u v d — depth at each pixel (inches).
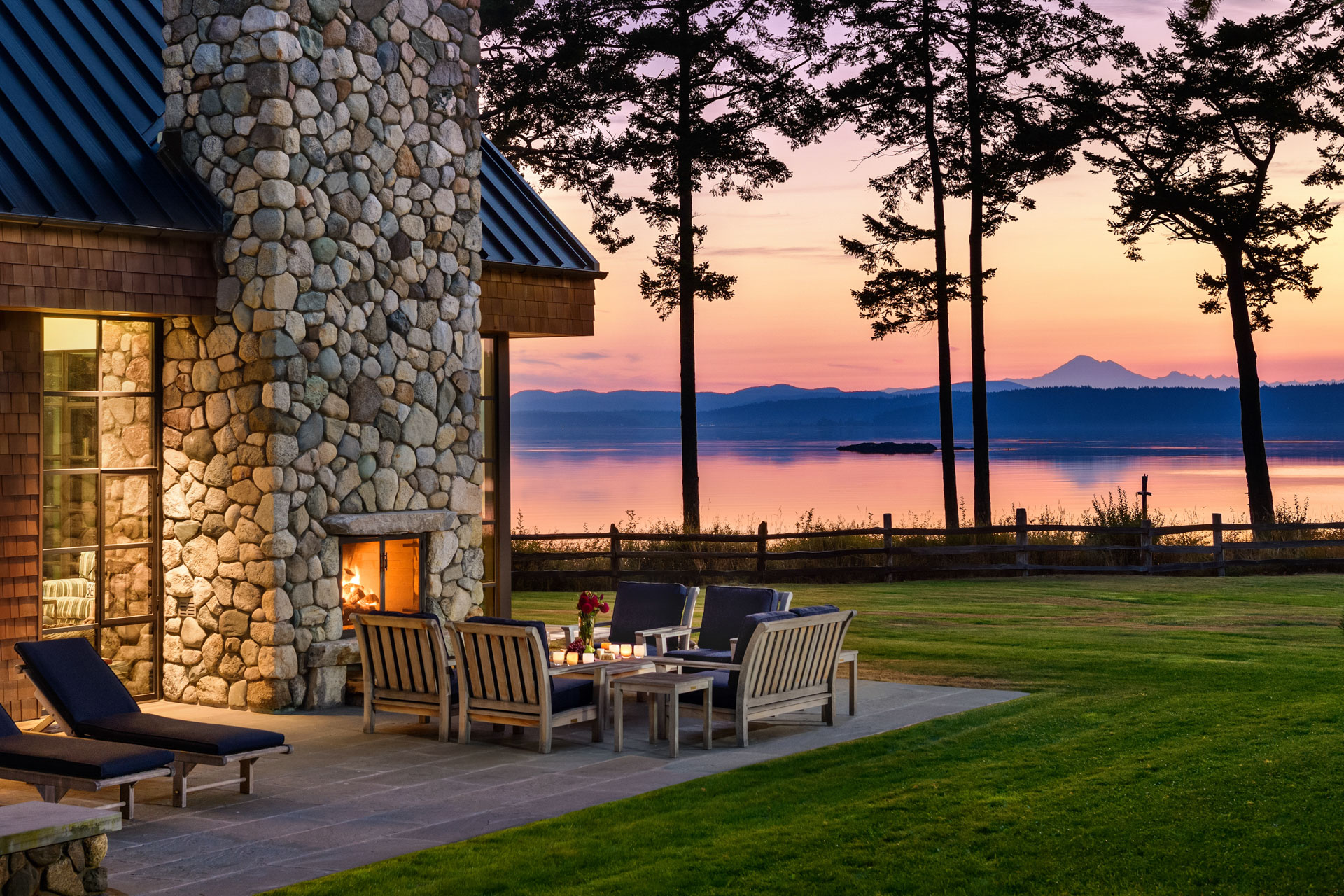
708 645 454.3
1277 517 1102.4
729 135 1128.2
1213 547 882.1
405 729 401.7
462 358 495.8
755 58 1128.8
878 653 540.4
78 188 406.9
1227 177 1116.5
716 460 4739.2
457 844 271.0
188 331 444.1
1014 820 277.7
